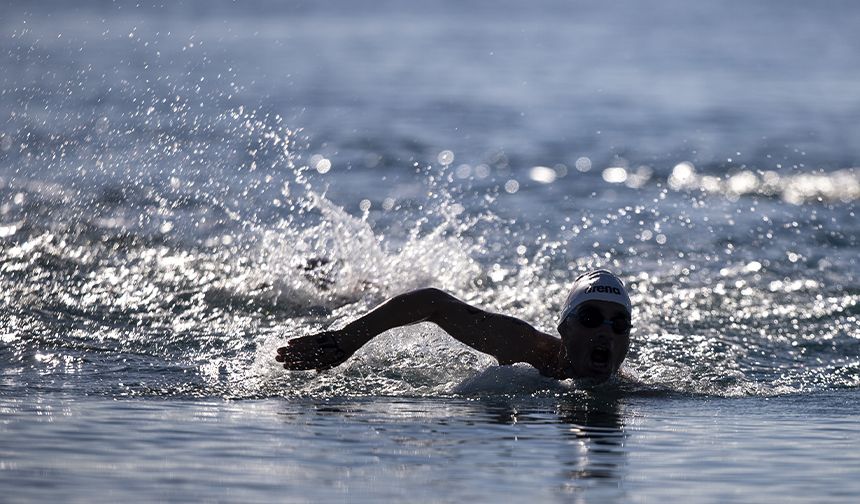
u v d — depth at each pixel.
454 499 13.39
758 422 18.67
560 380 21.53
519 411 19.00
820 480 14.84
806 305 30.19
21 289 27.81
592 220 42.97
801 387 22.23
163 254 32.31
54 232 34.28
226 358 22.84
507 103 95.69
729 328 27.67
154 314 26.41
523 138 74.69
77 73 99.62
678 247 37.88
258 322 26.14
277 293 28.59
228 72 109.94
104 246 32.97
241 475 14.21
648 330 27.23
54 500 12.97
